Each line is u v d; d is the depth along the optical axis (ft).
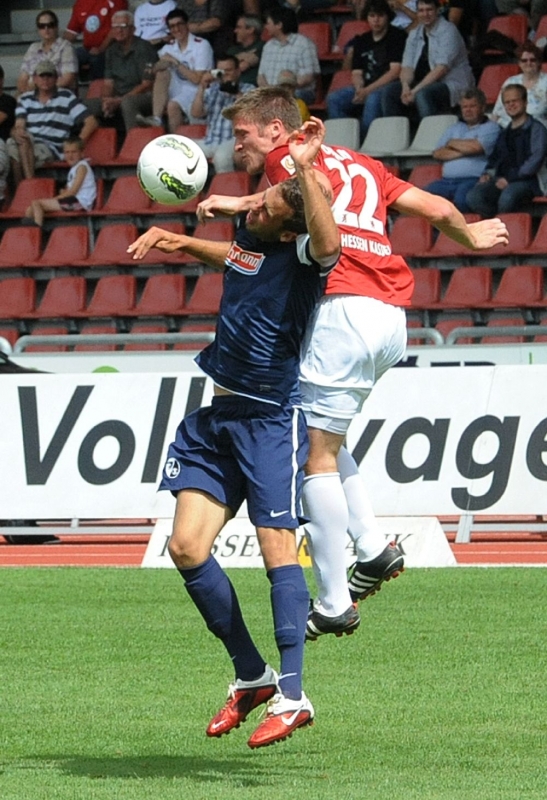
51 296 212.64
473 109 197.36
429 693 68.64
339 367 63.21
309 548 64.13
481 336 150.92
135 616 94.68
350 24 231.71
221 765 54.39
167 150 62.64
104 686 71.46
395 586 107.55
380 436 129.90
